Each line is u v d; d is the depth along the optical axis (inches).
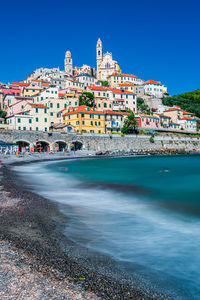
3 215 712.4
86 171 2044.8
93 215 749.3
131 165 2596.0
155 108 7052.2
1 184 1206.9
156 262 457.1
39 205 841.5
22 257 446.3
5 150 3304.6
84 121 4296.3
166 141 5206.7
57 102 4527.6
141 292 367.6
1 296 338.0
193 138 5674.2
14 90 5433.1
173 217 732.0
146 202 926.4
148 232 606.9
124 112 5059.1
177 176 1727.4
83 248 508.1
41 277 384.5
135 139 4724.4
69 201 936.9
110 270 423.8
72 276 394.9
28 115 4072.3
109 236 577.3
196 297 360.2
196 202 926.4
